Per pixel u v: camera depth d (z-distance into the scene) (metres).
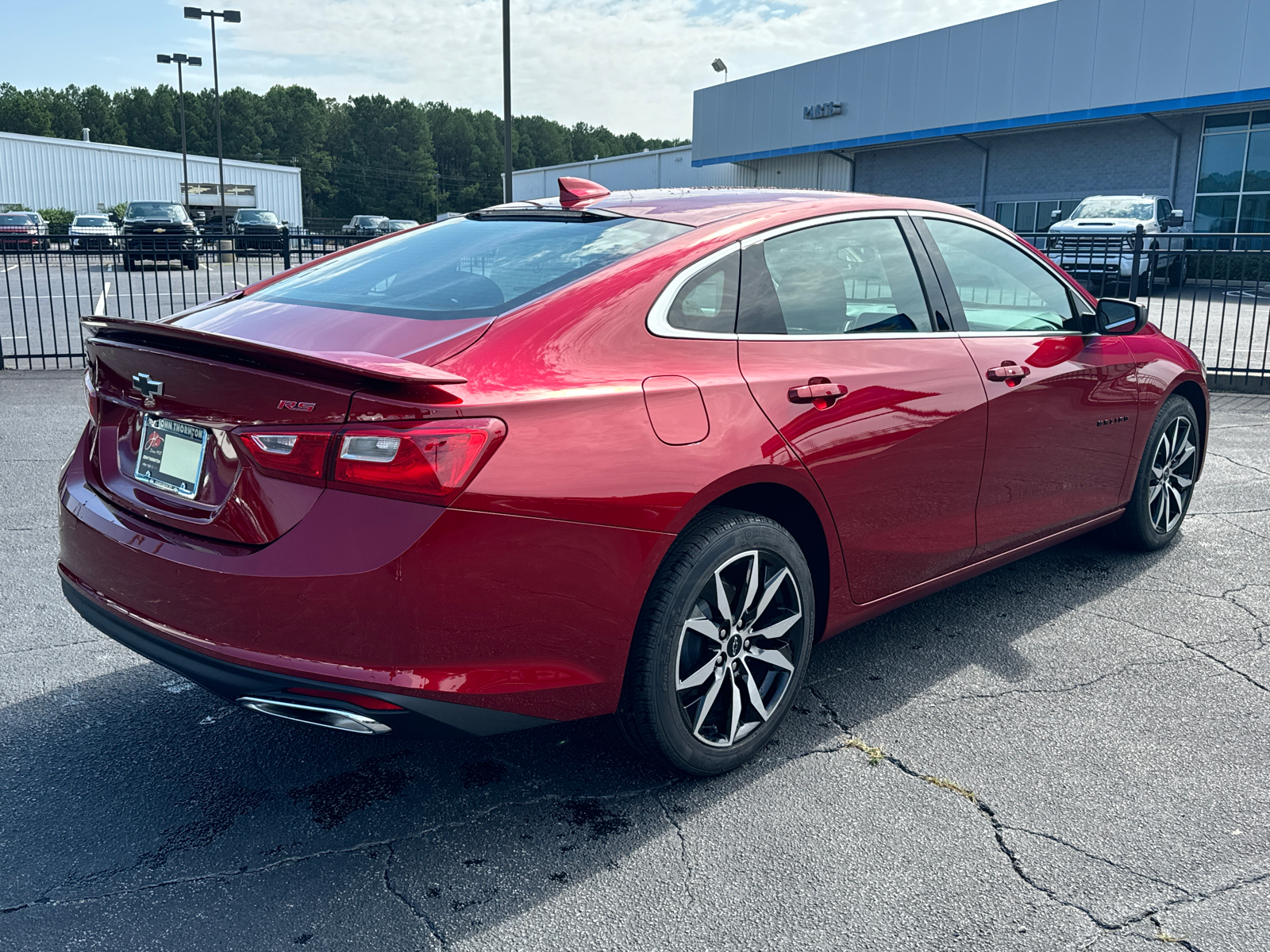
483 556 2.14
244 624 2.17
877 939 2.10
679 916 2.17
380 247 3.19
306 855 2.38
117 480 2.59
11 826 2.47
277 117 143.00
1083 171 27.42
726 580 2.64
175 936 2.09
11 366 10.61
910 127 30.22
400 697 2.13
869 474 2.89
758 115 36.22
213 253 11.91
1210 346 12.02
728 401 2.54
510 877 2.30
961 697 3.19
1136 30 24.12
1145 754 2.84
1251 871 2.32
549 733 2.98
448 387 2.11
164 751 2.84
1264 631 3.71
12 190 44.56
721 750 2.66
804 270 2.91
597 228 2.87
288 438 2.11
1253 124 23.28
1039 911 2.18
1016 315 3.58
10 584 4.09
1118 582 4.22
